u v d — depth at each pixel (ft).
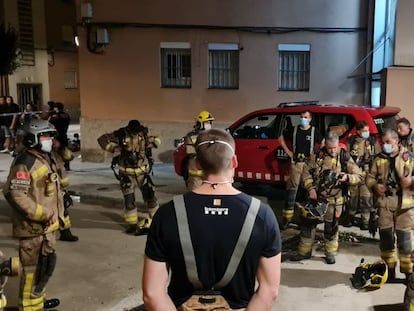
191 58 36.99
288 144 23.40
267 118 24.98
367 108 22.70
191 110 37.63
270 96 36.76
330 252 16.97
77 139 48.73
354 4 35.01
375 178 14.87
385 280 14.82
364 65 35.42
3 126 47.29
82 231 21.40
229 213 6.23
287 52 36.37
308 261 17.35
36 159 12.26
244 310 6.31
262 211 6.36
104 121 38.60
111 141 20.61
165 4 36.65
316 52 35.91
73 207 25.77
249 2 35.88
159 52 37.32
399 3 29.73
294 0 35.58
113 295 14.73
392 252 15.16
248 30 36.14
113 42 37.70
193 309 6.12
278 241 6.38
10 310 13.74
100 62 38.14
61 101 76.13
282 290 14.89
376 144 20.81
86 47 38.14
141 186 20.66
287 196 21.16
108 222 22.88
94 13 37.47
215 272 6.21
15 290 15.11
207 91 37.24
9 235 21.15
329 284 15.33
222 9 36.22
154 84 37.76
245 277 6.30
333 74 35.96
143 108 38.14
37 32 70.54
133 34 37.37
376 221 15.79
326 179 16.51
